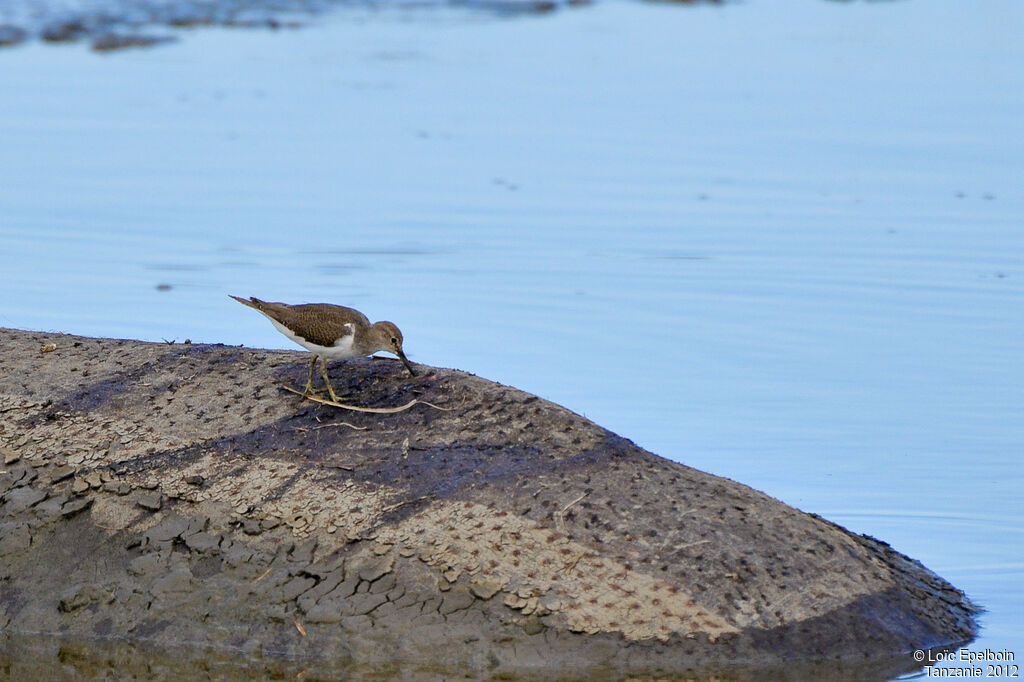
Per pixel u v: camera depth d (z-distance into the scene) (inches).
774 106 1198.3
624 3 1823.3
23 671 415.2
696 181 964.6
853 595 417.1
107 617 425.4
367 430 465.1
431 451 454.6
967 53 1456.7
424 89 1262.3
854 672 395.9
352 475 447.2
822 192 938.1
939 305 737.6
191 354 515.8
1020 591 448.8
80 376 503.5
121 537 442.9
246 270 779.4
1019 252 814.5
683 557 415.2
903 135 1088.2
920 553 474.0
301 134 1088.2
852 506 511.8
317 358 508.1
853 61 1411.2
